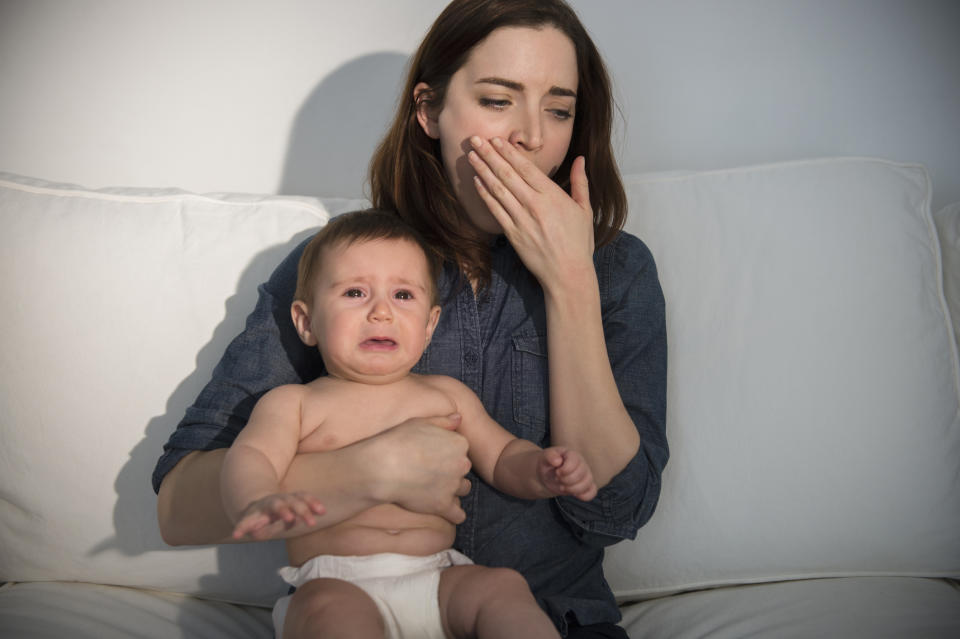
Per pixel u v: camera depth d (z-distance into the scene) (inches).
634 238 46.7
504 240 45.1
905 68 61.9
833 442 46.8
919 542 46.1
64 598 44.1
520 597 32.6
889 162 52.4
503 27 39.7
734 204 51.9
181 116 64.8
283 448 35.7
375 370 38.0
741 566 46.9
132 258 48.8
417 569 34.9
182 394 46.8
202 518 36.3
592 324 39.4
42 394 46.2
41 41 63.2
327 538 35.9
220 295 48.6
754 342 48.8
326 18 64.1
